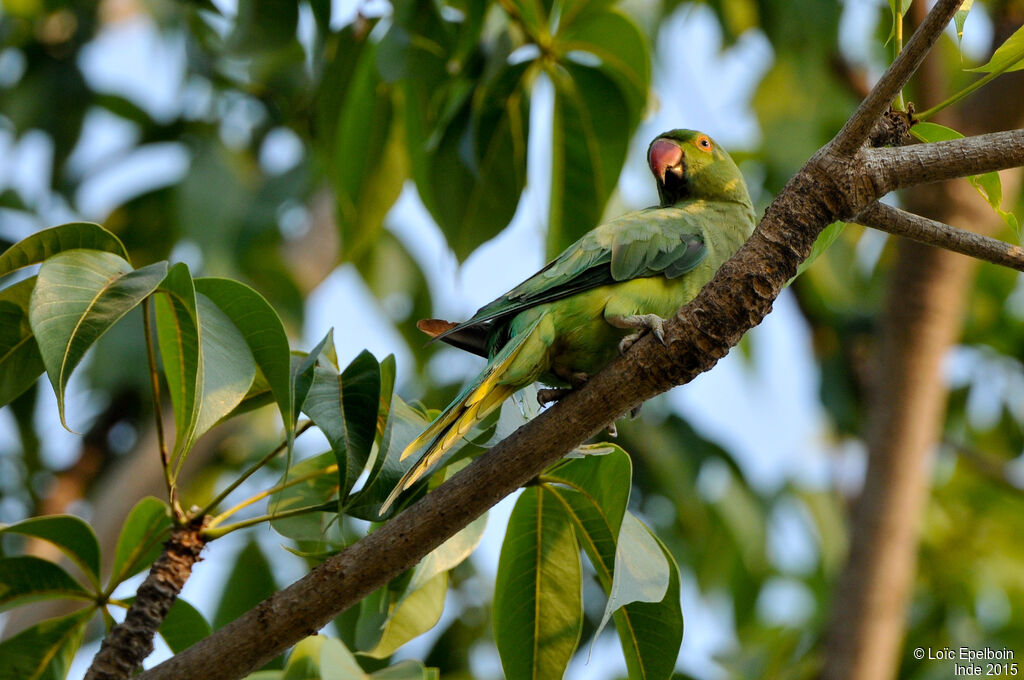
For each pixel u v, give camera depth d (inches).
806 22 470.9
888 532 421.1
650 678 235.0
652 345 209.5
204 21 485.4
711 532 508.1
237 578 441.7
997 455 593.6
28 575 242.4
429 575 243.3
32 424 480.1
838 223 238.5
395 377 250.2
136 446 467.8
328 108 355.6
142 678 200.5
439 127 323.0
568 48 322.3
